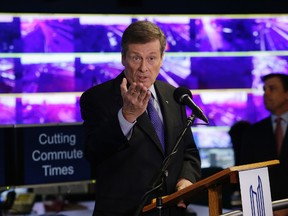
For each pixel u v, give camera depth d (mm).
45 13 12703
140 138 5301
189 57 13250
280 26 13492
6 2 12508
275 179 8188
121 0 12914
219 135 13328
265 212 4820
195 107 4996
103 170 5355
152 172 5266
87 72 12891
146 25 5148
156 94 5633
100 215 5309
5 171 8508
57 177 8781
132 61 5113
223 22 13367
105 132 4965
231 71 13445
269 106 8469
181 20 13188
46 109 12727
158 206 4688
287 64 13484
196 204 10070
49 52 12734
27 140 8641
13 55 12562
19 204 9648
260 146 8383
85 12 12836
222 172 4445
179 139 4867
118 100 5379
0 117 12523
